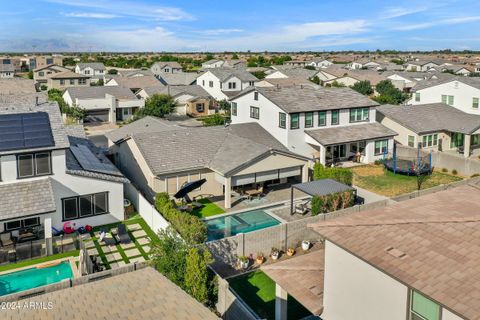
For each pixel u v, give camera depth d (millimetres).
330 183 32031
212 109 83500
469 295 12367
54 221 28125
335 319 16641
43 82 112062
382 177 41812
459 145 53156
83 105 70812
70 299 14047
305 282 18203
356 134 45438
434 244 15094
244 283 23094
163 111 71875
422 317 13609
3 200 25469
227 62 154375
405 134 50375
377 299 14906
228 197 33219
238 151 35625
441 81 60938
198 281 19234
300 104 44250
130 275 15914
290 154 35438
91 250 26078
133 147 36781
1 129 27562
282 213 32562
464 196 20344
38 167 27359
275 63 187375
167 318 12703
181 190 31500
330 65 167625
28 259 24641
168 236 22062
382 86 93438
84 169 29891
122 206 30141
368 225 16875
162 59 196750
